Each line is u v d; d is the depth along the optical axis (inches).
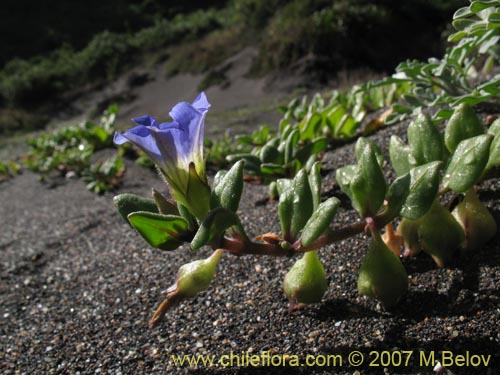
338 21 40.5
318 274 5.3
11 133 43.1
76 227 12.1
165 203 4.9
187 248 8.0
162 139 4.3
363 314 5.4
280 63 40.0
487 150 5.0
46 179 18.3
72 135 20.6
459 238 5.5
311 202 4.9
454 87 7.7
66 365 6.1
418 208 4.9
